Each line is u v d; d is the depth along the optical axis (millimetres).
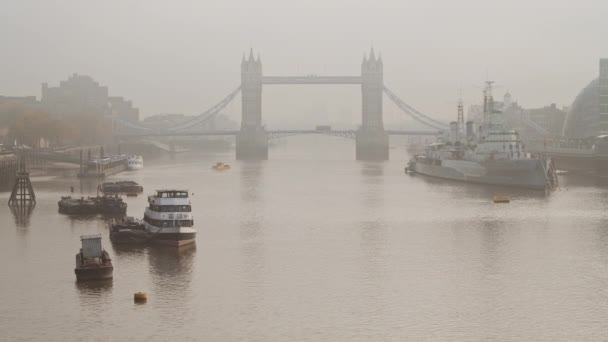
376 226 177250
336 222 183875
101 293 116312
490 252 145250
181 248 148750
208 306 110125
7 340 96875
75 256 139500
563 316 105375
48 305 110438
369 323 102938
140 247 148875
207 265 134375
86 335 98562
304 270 130875
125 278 125062
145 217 160875
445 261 137625
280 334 99000
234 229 172875
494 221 183750
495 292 116750
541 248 148625
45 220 184625
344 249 148875
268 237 162125
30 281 123188
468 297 114188
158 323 103000
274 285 121125
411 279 124688
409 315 106125
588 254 142750
